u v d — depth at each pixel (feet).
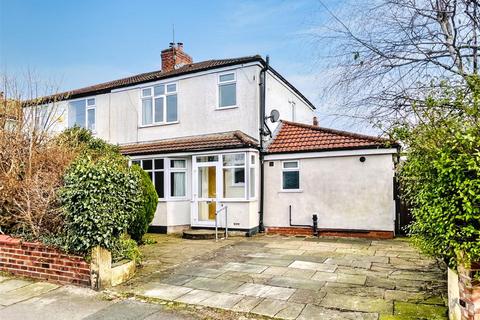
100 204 19.84
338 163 38.68
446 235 13.26
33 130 29.01
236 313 16.10
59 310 16.69
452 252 13.76
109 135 52.54
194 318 15.64
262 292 19.02
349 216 37.93
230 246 32.94
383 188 36.65
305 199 40.01
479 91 14.61
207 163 41.88
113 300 17.99
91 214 19.40
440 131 14.57
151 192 33.71
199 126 45.60
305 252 29.68
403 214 38.01
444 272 20.35
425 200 14.92
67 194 19.98
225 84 44.45
